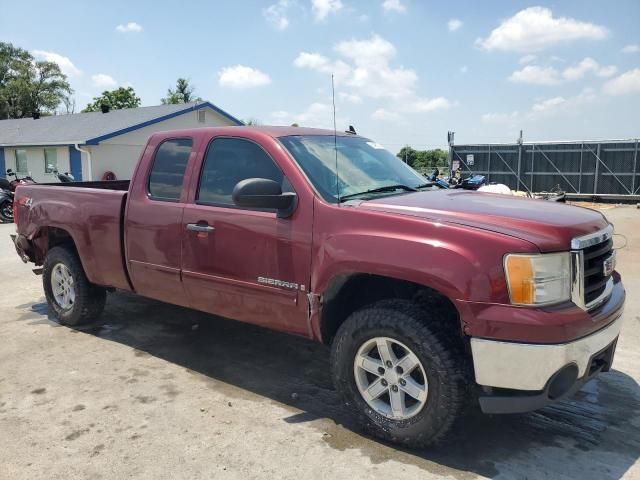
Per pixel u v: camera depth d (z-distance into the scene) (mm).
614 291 3602
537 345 2869
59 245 5766
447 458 3271
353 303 3750
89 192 5176
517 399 2982
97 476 3111
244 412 3867
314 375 4523
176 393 4168
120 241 4898
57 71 51250
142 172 4781
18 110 49000
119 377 4457
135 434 3561
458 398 3090
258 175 4039
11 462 3244
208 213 4180
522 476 3100
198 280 4297
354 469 3162
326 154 4176
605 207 20625
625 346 5070
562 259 3020
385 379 3354
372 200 3691
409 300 3350
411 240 3170
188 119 26281
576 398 4074
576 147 23141
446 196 3912
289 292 3748
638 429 3635
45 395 4125
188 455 3316
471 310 2971
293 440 3482
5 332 5551
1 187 16516
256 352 5023
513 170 24766
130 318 5980
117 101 48562
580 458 3289
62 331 5578
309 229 3625
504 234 2998
